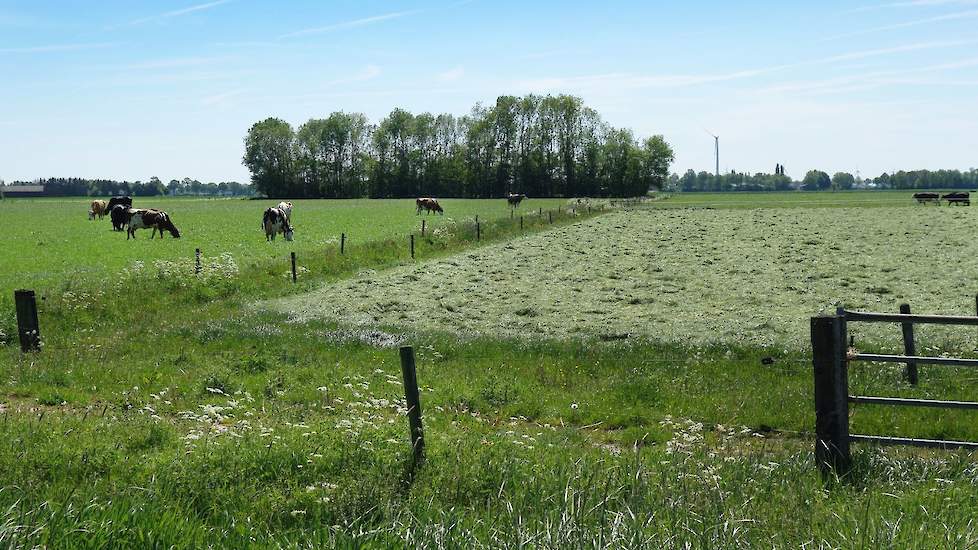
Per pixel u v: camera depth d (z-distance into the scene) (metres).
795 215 71.19
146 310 24.94
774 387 14.70
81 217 83.31
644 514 7.05
